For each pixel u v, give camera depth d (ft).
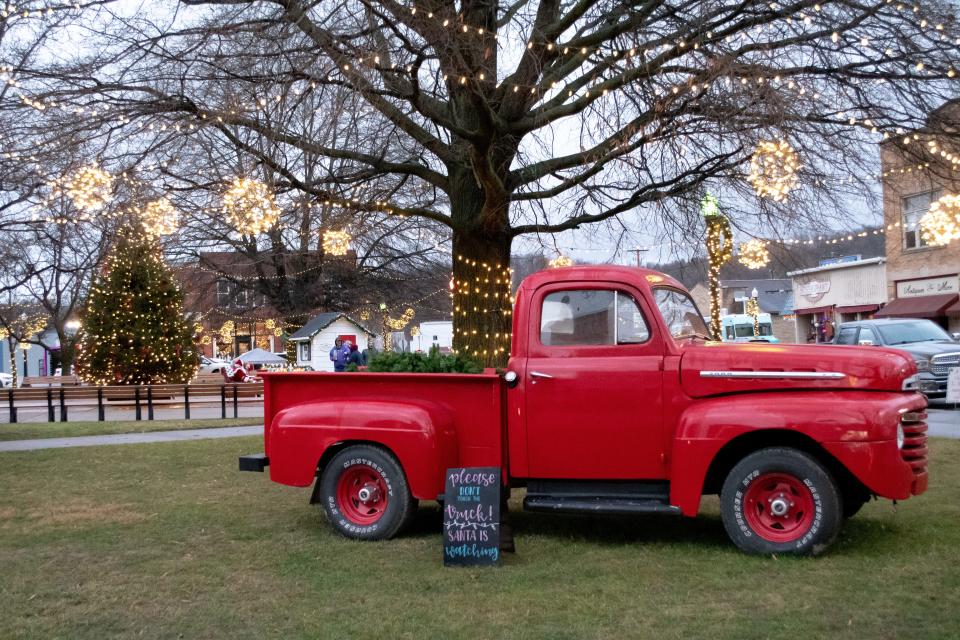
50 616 15.43
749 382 19.45
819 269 136.36
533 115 38.91
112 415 72.38
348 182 42.63
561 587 16.81
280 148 39.14
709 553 19.19
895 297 112.68
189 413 66.80
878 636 13.25
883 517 22.13
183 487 30.25
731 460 20.12
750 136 31.09
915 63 33.35
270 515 24.97
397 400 21.94
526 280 21.58
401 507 21.33
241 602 16.12
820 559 18.13
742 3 32.53
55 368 175.52
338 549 20.52
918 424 18.89
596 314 20.83
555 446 20.57
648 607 15.26
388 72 34.58
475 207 41.52
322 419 21.91
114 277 83.82
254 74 35.53
